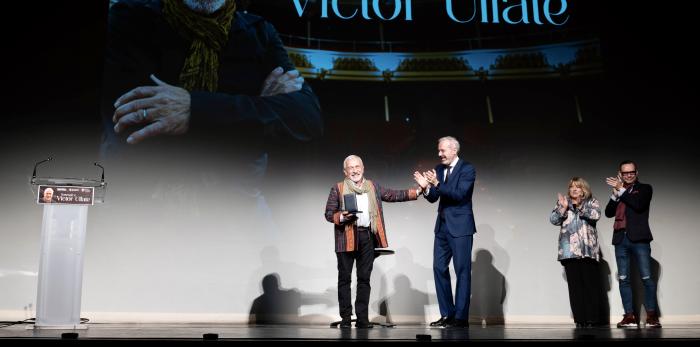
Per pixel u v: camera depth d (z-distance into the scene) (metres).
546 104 5.43
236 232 5.07
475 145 5.36
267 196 5.15
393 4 5.49
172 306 4.93
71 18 5.18
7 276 4.86
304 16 5.40
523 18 5.54
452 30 5.48
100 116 5.09
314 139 5.26
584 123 5.42
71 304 3.65
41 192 3.68
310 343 2.70
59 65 5.12
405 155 5.30
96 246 4.93
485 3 5.54
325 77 5.34
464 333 3.43
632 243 4.69
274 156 5.20
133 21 5.21
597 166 5.38
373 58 5.41
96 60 5.15
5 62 5.09
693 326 4.93
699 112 5.49
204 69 5.21
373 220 4.35
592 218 4.74
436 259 4.46
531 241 5.30
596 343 2.75
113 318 4.86
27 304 4.86
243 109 5.20
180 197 5.05
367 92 5.36
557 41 5.51
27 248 4.93
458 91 5.41
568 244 4.76
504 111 5.41
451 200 4.42
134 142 5.07
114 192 5.00
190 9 5.27
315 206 5.19
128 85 5.13
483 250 5.29
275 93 5.26
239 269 5.04
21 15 5.16
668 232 5.38
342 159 5.26
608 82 5.48
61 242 3.69
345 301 4.29
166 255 4.98
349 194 4.18
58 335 3.03
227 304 4.99
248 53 5.29
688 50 5.56
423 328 4.18
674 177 5.41
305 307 5.07
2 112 5.03
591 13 5.57
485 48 5.48
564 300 5.25
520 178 5.35
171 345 2.65
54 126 5.05
